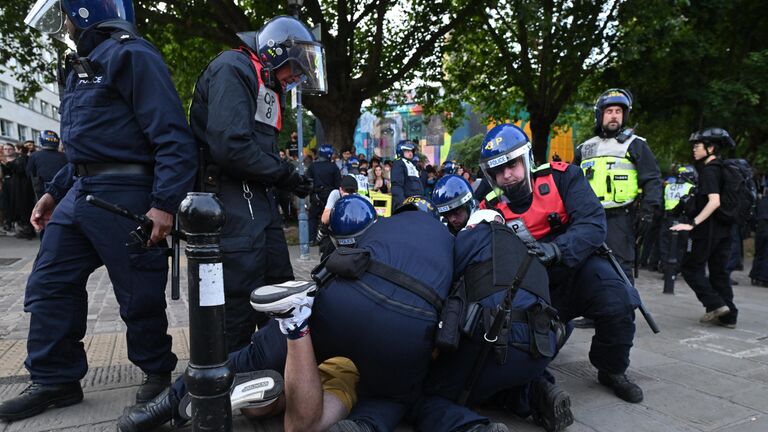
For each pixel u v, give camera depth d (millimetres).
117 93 2076
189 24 9969
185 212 1327
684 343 3582
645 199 3652
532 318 1918
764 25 10734
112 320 3816
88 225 2062
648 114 11688
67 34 2195
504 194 2533
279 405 2094
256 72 2285
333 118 11422
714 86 9680
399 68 12492
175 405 1914
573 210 2418
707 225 3992
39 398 2143
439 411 1884
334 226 2494
